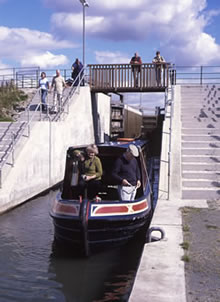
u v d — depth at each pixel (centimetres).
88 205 796
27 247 887
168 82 2131
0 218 1143
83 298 632
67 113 1884
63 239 859
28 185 1388
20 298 631
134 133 4131
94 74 2231
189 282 498
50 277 717
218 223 790
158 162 2281
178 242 667
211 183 1108
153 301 441
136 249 871
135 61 2164
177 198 1034
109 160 1056
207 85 1941
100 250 830
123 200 863
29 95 2427
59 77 1862
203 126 1476
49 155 1602
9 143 1437
